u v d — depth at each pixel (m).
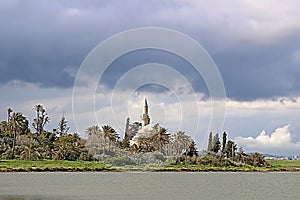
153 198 113.50
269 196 127.44
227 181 182.38
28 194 115.00
